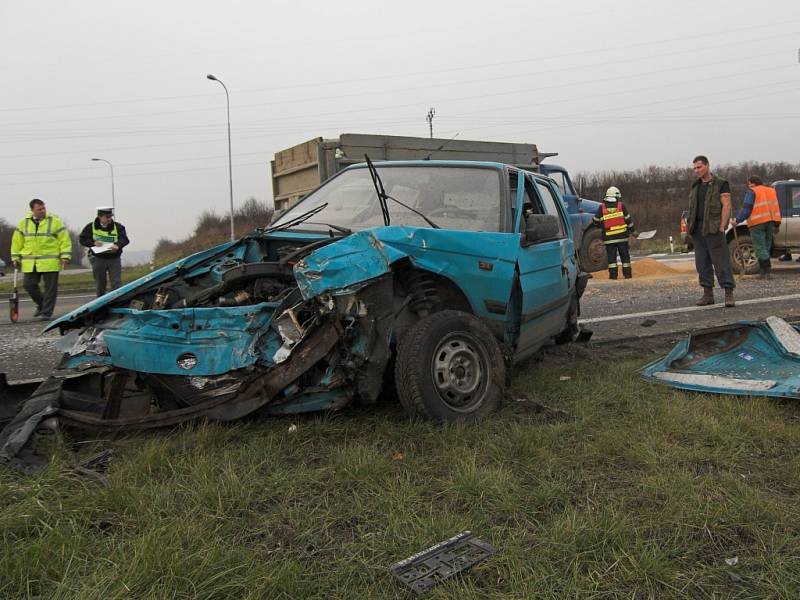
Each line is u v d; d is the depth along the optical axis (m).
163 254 47.31
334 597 2.04
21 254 10.11
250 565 2.17
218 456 3.11
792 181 13.03
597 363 5.43
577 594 2.04
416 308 3.88
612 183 41.78
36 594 2.01
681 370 4.84
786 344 4.86
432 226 4.13
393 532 2.43
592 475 3.00
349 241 3.49
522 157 13.78
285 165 13.36
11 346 7.23
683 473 2.95
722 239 8.44
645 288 11.21
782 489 2.87
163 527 2.36
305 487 2.83
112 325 3.58
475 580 2.13
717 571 2.20
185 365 3.34
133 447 3.25
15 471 2.86
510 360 4.26
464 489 2.75
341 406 3.49
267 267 3.74
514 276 4.27
